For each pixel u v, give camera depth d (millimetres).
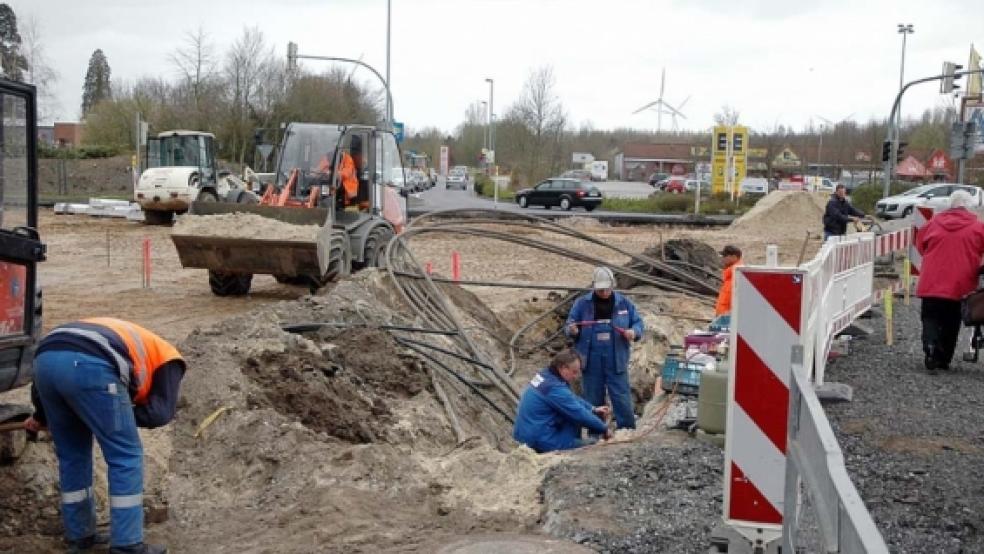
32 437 6426
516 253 26516
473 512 6129
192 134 33906
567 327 10320
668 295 16688
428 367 10914
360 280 14000
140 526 5535
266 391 8336
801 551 3832
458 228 18469
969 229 10234
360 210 18109
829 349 10250
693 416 7859
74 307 16469
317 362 9539
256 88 52469
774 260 6918
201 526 6145
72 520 5652
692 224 37812
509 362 13906
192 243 15617
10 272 6164
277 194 17906
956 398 9227
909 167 52438
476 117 100500
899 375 10227
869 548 2371
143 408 5738
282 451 6996
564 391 8141
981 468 6992
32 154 6320
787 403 5113
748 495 5207
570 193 46312
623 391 10359
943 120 77062
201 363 8500
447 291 15602
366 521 5953
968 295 10117
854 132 76562
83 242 27766
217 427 7422
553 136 61156
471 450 7320
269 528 6039
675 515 5879
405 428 8875
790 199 36625
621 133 118938
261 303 17062
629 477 6484
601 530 5676
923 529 5750
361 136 18094
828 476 3080
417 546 5613
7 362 6152
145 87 65062
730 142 50719
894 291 16750
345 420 8352
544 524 5949
